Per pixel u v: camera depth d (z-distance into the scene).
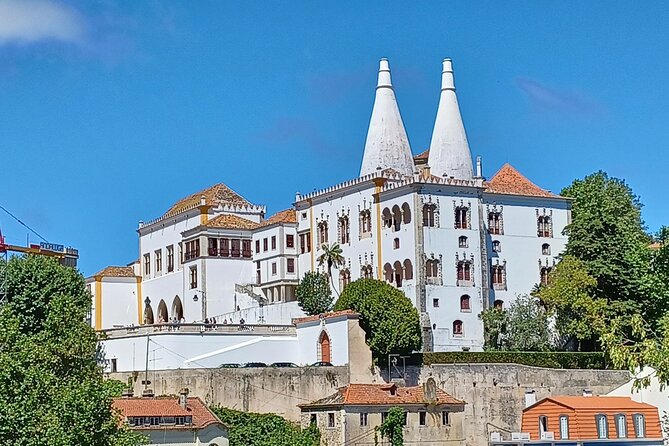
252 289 178.12
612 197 180.75
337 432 127.00
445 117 174.62
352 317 139.88
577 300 151.12
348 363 138.88
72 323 107.81
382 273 157.88
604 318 149.38
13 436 83.25
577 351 154.50
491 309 155.62
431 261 153.00
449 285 153.62
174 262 186.75
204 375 135.62
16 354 87.88
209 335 145.12
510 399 142.50
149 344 143.50
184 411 123.12
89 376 98.75
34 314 137.25
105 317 190.88
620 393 131.50
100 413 90.56
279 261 173.75
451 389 140.62
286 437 127.69
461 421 132.88
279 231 174.12
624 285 155.12
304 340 147.62
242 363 144.88
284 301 173.12
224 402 134.38
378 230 159.12
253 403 134.62
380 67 176.50
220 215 182.88
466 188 156.88
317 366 137.88
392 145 173.62
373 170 172.88
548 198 165.75
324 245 168.25
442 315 152.25
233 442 125.19
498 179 166.75
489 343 153.62
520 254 162.38
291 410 135.62
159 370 139.50
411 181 153.12
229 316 170.38
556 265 160.50
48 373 89.75
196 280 177.75
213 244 178.00
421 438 129.75
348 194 165.38
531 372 144.00
